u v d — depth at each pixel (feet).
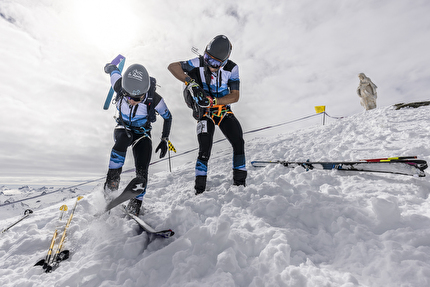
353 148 13.26
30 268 5.22
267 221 6.00
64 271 5.15
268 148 19.16
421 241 4.38
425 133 13.56
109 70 8.55
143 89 7.19
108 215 7.77
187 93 8.40
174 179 13.69
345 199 6.60
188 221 6.54
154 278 4.42
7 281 4.92
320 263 4.40
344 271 4.03
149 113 8.02
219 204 7.59
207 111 8.77
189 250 4.94
